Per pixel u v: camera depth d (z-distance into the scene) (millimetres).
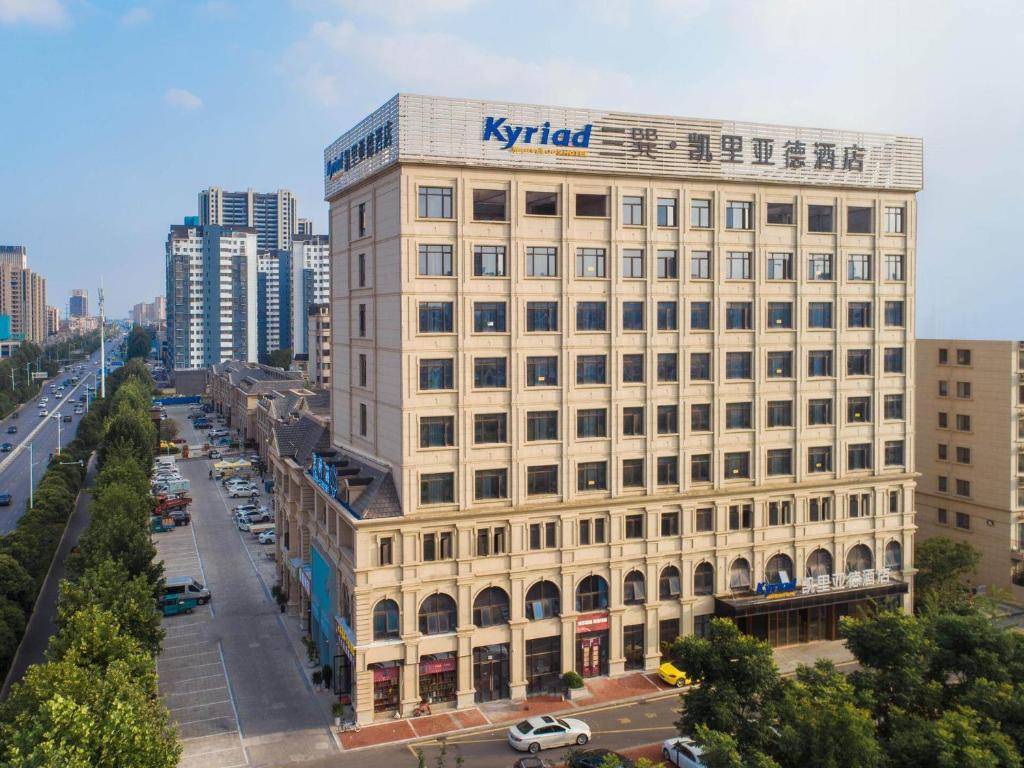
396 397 53344
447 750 47938
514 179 54281
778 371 62188
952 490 79500
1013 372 73938
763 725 36719
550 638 56219
